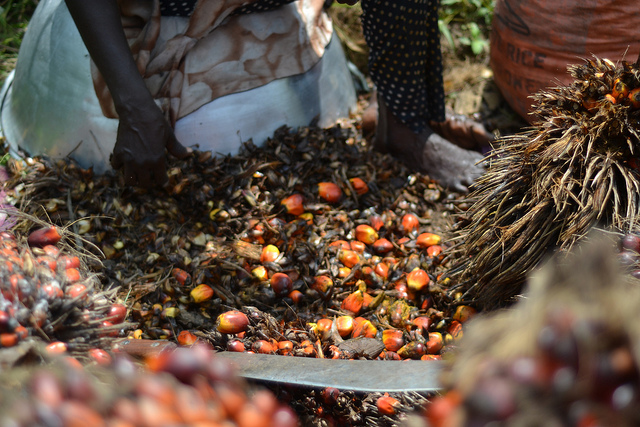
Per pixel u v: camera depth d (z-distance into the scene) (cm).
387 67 139
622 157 111
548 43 140
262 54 140
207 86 137
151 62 132
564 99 113
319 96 149
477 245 117
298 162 141
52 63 140
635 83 108
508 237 112
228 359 108
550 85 142
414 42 135
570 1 136
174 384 62
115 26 121
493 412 49
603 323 50
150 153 125
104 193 134
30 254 97
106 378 78
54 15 142
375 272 130
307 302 127
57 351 90
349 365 105
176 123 136
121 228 132
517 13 143
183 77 135
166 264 129
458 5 180
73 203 135
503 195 116
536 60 143
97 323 96
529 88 146
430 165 146
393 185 145
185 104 136
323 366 105
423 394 102
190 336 118
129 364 67
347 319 121
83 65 137
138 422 56
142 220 133
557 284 56
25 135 145
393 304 125
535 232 112
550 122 113
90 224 130
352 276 128
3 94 158
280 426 62
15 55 175
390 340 120
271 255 129
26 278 93
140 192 134
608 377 48
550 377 50
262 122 142
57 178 135
